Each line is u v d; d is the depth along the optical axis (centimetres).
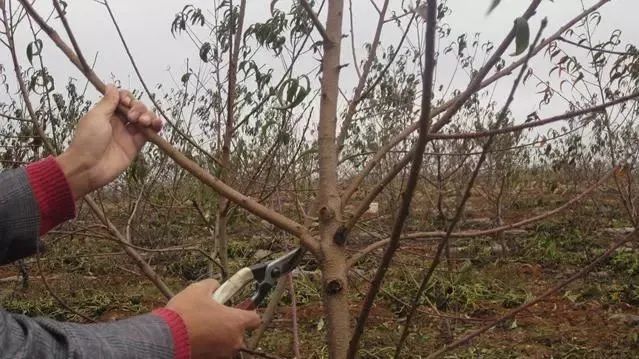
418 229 778
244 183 316
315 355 561
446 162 820
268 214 159
